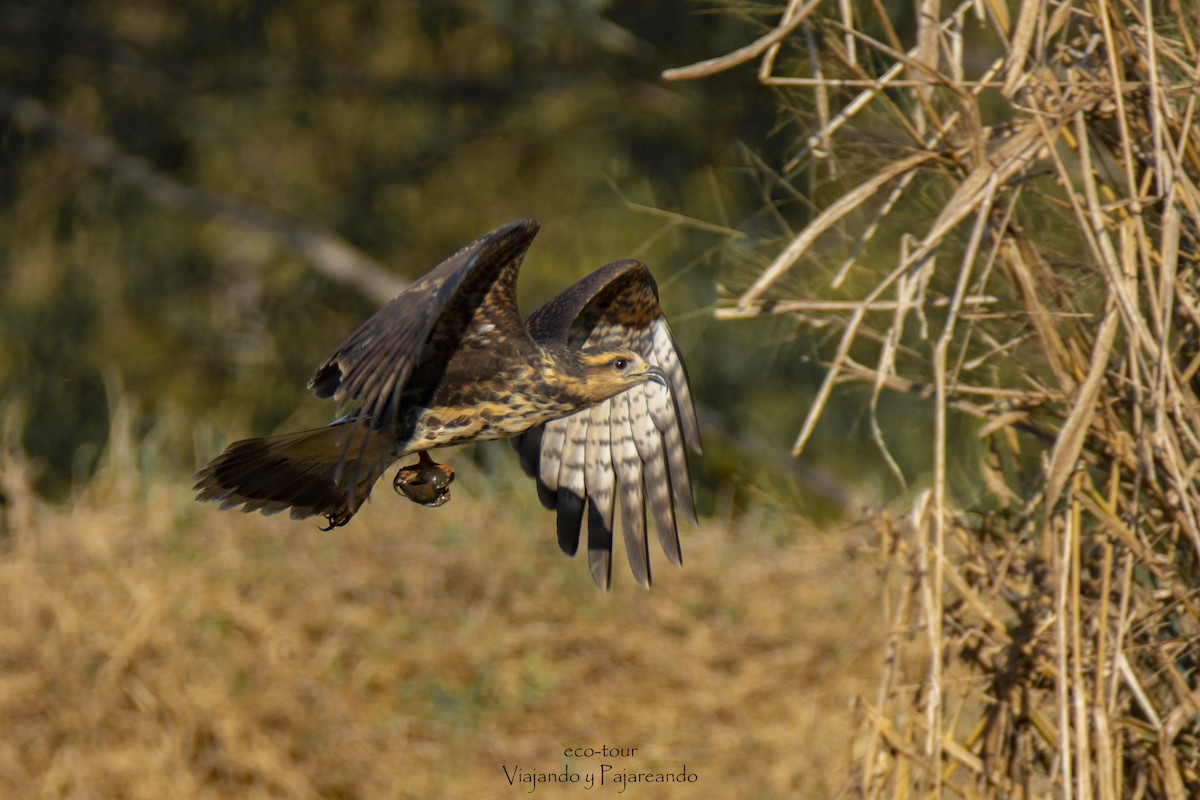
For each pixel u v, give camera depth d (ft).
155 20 97.91
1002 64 34.09
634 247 81.76
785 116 51.65
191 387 91.15
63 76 96.53
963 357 35.17
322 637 56.85
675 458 38.09
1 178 94.63
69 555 59.06
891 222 43.11
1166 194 31.81
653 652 55.62
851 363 36.27
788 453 73.87
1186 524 31.19
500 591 58.49
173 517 61.72
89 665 54.44
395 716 54.24
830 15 39.65
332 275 92.84
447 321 33.94
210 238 94.63
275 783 52.11
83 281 92.38
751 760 50.96
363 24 93.40
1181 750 33.01
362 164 95.25
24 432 87.15
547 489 38.50
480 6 87.35
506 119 91.09
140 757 52.60
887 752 34.37
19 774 52.44
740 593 57.52
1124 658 31.50
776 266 32.91
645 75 83.05
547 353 34.99
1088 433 33.24
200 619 56.59
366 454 34.06
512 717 54.24
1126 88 32.65
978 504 38.96
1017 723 33.65
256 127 95.96
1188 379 32.30
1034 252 33.86
